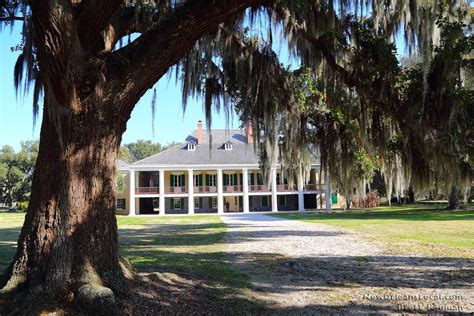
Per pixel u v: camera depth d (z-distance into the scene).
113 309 4.28
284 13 7.25
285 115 9.24
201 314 4.69
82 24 4.67
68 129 4.72
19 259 4.72
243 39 7.71
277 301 5.50
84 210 4.74
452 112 6.70
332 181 10.25
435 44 7.11
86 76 4.61
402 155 7.93
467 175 6.96
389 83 7.14
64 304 4.33
